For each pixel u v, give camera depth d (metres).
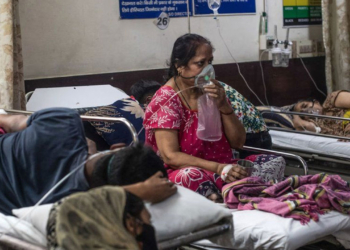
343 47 5.23
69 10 4.11
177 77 2.79
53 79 4.04
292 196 2.44
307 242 2.27
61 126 2.13
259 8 5.14
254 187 2.54
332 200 2.39
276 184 2.54
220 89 2.72
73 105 3.66
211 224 1.95
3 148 2.21
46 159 2.10
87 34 4.21
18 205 2.19
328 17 5.25
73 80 4.12
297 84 5.43
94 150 2.32
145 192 1.82
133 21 4.42
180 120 2.75
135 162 1.84
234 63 4.97
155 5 4.51
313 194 2.43
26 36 3.94
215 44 4.89
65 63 4.13
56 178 2.04
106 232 1.41
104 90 3.91
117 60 4.38
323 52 5.62
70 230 1.39
